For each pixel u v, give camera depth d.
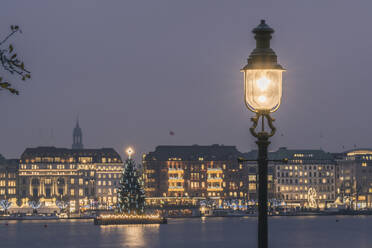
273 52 22.00
